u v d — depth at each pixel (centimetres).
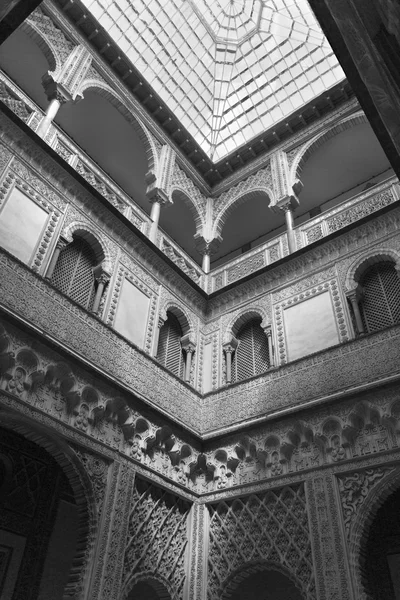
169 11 1377
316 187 1499
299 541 764
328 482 775
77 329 800
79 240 970
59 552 874
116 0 1285
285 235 1212
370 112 427
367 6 308
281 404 891
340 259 1033
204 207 1438
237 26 1485
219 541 861
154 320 1040
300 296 1056
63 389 743
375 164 1427
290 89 1488
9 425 692
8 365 671
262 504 837
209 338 1170
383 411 761
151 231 1166
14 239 802
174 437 907
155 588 810
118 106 1280
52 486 910
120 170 1512
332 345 929
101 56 1250
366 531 721
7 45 1244
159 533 828
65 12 1184
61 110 1360
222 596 809
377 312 955
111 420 807
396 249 955
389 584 796
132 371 879
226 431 930
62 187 939
